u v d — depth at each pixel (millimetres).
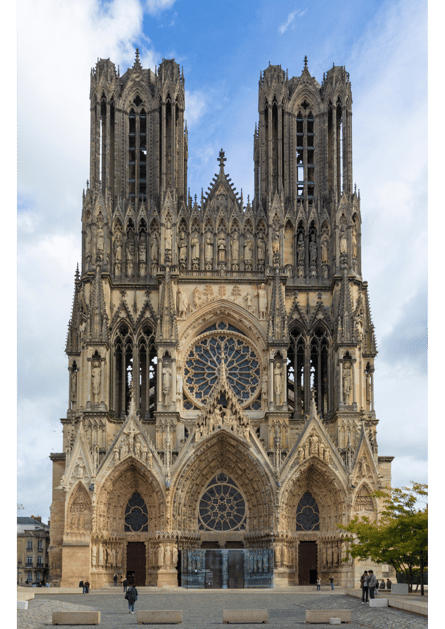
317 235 101562
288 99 106188
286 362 95062
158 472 89688
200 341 98438
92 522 87125
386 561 70938
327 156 104438
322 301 99500
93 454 89750
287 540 88812
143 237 100500
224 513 92625
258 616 51156
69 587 84812
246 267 99500
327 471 90312
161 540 87812
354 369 94188
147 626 48781
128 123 104688
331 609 56719
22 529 159000
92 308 94125
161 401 92750
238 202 102875
